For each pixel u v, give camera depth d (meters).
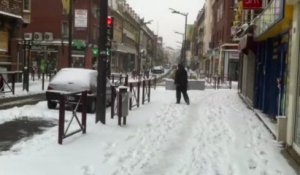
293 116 11.35
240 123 16.12
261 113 19.19
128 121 15.27
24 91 27.25
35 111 17.22
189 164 9.60
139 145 11.32
